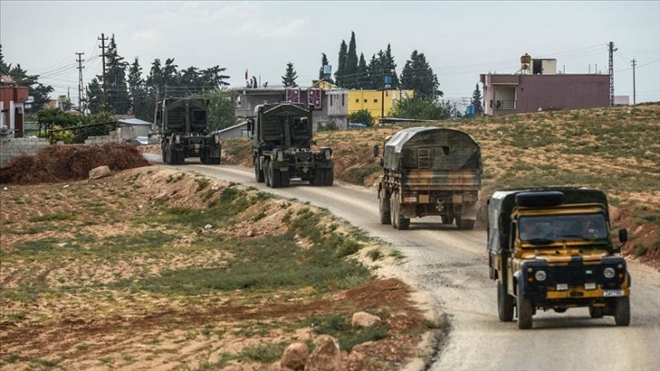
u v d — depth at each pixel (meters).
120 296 65.81
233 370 37.03
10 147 145.62
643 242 63.12
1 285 73.38
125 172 143.00
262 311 55.44
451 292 52.38
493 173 112.62
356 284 61.16
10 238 102.38
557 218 41.19
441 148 76.69
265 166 116.00
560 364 34.00
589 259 39.34
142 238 99.19
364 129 176.50
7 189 137.12
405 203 77.00
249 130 122.75
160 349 44.31
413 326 43.00
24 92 171.38
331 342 33.16
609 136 145.38
